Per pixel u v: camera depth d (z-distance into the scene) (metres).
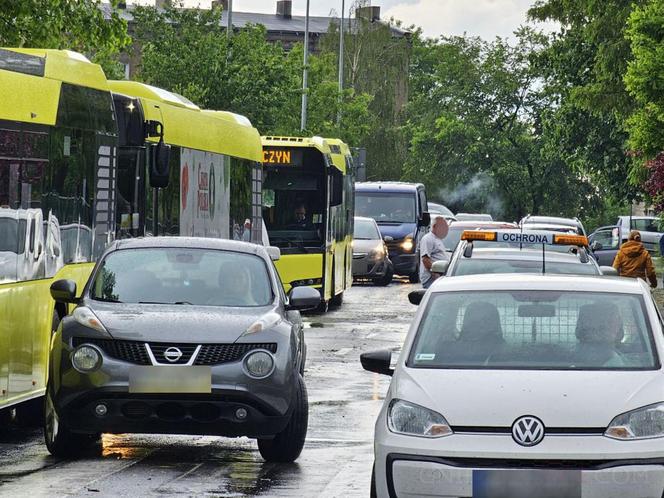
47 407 29.59
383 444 21.06
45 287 33.38
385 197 118.56
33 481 26.52
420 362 22.77
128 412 28.22
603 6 114.62
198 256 32.41
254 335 28.92
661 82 80.25
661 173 113.06
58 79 34.62
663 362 22.44
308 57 177.00
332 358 53.16
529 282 24.41
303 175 76.31
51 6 60.94
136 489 25.75
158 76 126.25
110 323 28.80
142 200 45.09
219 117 58.03
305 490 26.20
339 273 83.88
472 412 20.94
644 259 74.75
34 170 32.56
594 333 23.16
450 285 24.53
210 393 28.17
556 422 20.75
